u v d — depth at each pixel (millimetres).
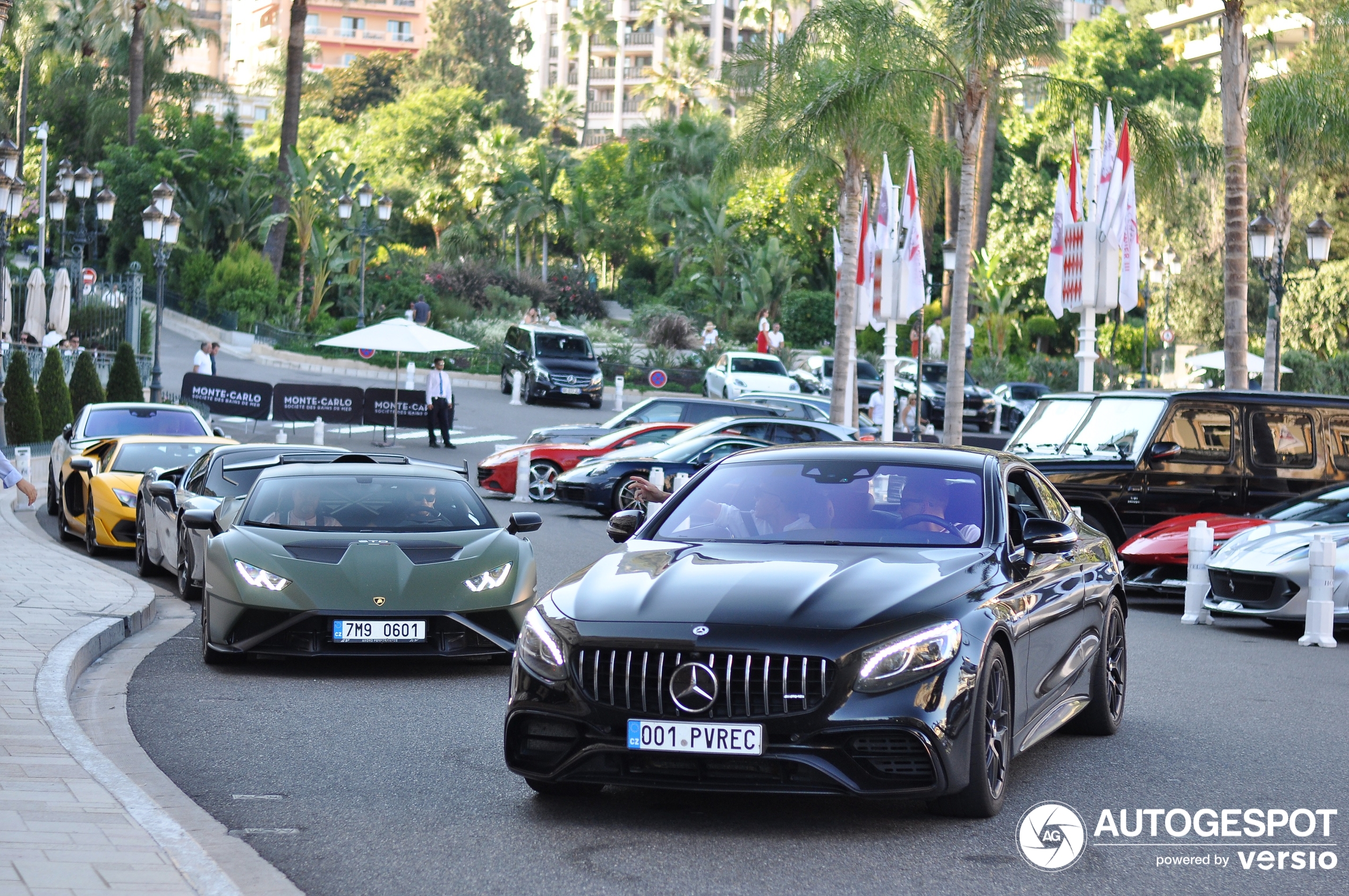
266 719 7906
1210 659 11023
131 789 5973
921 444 7512
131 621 10711
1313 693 9477
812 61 28375
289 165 51812
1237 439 15797
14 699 7660
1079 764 7156
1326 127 28797
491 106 89875
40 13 72312
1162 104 62219
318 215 53094
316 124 95688
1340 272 50625
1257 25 45219
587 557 16047
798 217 33188
